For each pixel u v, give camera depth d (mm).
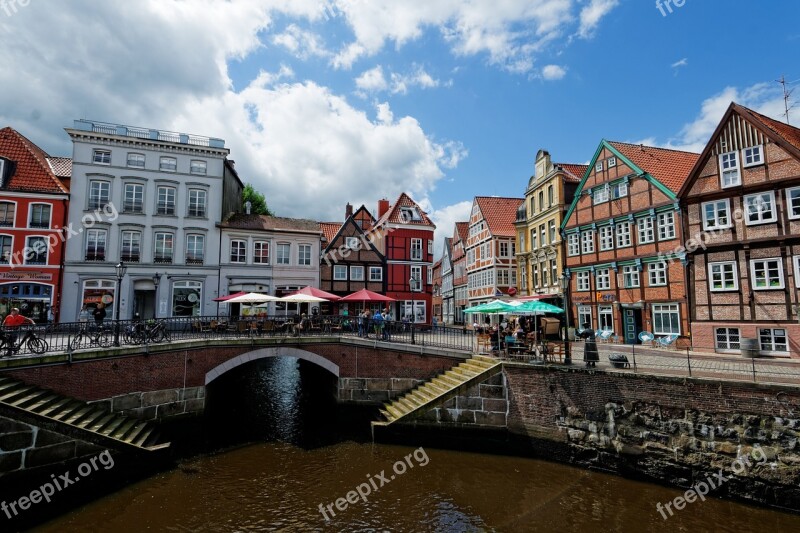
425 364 17328
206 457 13141
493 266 35594
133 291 25812
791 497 9914
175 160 27484
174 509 9734
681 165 23219
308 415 18234
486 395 14617
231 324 18922
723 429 10984
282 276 29250
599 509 10055
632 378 12383
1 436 9820
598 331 23359
